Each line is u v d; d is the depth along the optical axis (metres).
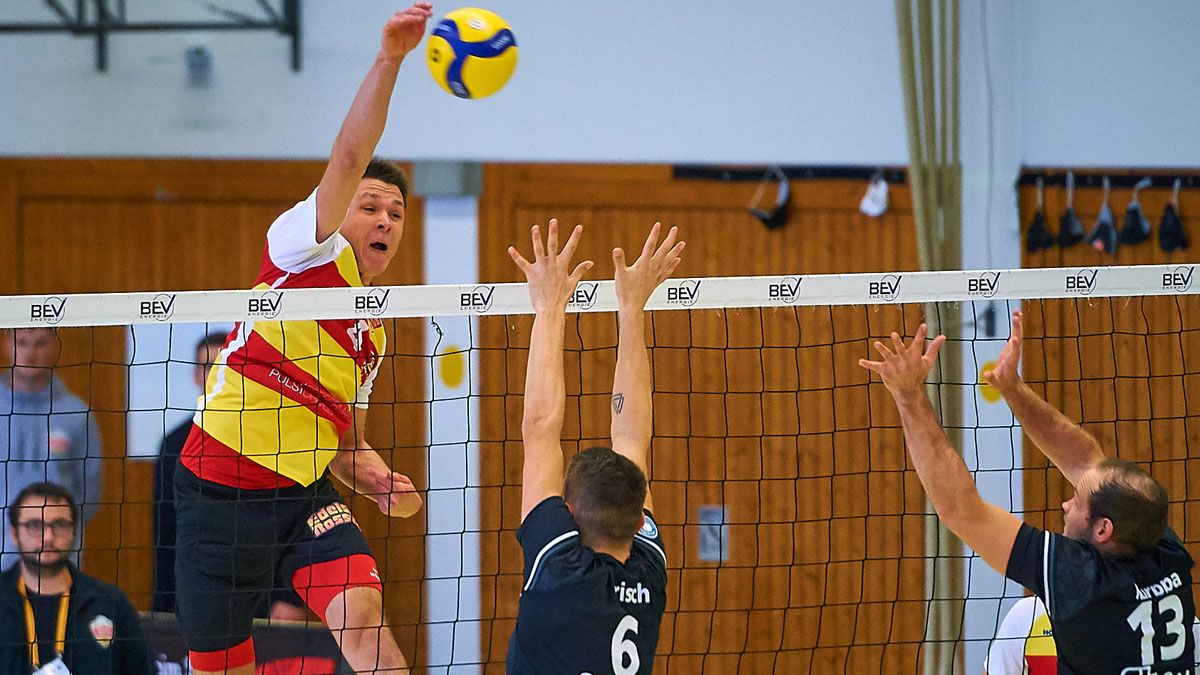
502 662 14.67
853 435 15.45
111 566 14.52
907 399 7.42
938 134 15.05
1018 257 15.43
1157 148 15.54
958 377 14.25
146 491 14.49
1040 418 8.25
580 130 15.16
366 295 8.08
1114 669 7.18
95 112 14.72
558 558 6.83
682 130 15.27
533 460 7.13
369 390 9.18
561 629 6.73
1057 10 15.49
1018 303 15.34
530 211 15.16
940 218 14.40
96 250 14.80
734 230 15.37
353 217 8.63
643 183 15.25
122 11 14.65
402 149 14.93
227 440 8.43
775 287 8.32
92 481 14.04
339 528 8.73
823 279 8.36
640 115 15.23
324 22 14.79
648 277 7.59
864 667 15.48
